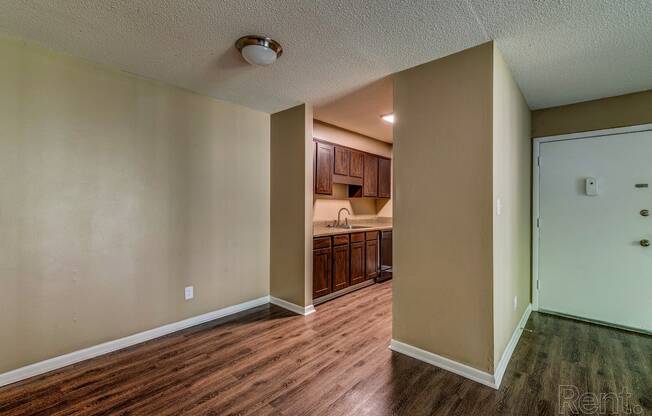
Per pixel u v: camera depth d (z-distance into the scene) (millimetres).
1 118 1954
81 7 1665
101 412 1703
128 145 2494
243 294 3338
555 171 3215
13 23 1816
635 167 2809
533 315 3213
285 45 2043
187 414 1688
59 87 2168
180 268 2814
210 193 3041
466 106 2049
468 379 2010
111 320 2406
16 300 2002
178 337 2652
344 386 1939
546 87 2691
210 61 2297
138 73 2506
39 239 2090
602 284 2967
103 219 2367
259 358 2287
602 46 2006
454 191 2100
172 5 1649
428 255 2227
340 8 1655
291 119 3369
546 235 3270
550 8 1623
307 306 3266
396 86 2434
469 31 1851
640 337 2656
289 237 3400
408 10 1664
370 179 4918
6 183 1971
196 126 2924
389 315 3180
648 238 2750
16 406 1748
